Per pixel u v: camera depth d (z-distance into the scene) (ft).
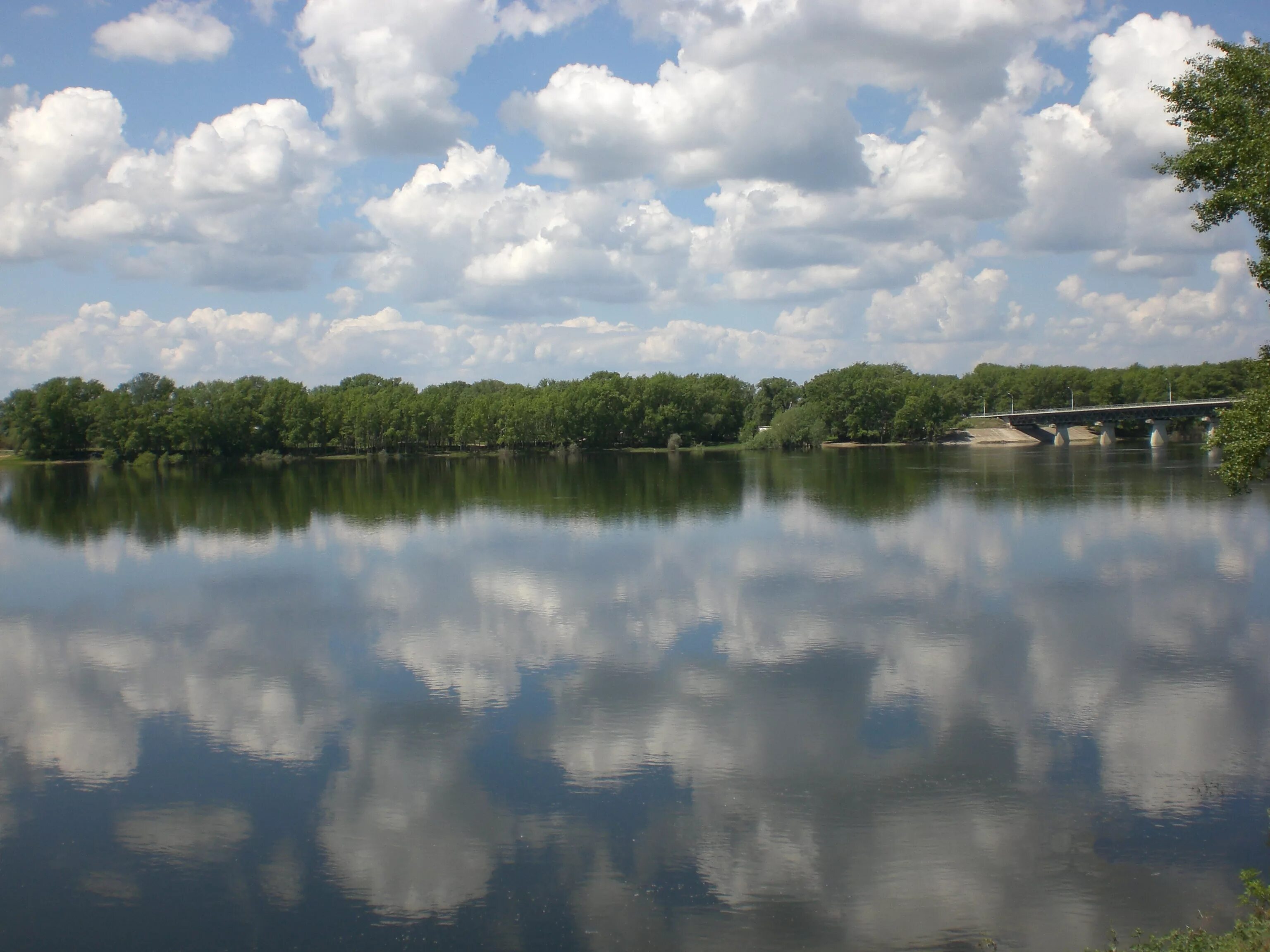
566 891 69.97
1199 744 92.17
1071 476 341.21
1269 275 75.20
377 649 129.90
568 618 143.84
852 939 63.77
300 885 71.77
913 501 272.10
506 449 609.01
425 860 74.84
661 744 95.40
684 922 66.03
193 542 223.71
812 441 595.47
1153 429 570.05
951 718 100.12
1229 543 188.14
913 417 618.03
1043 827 77.25
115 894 71.20
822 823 78.79
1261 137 73.15
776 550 195.62
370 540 221.87
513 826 79.66
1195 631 128.36
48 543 226.79
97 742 99.40
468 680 116.26
